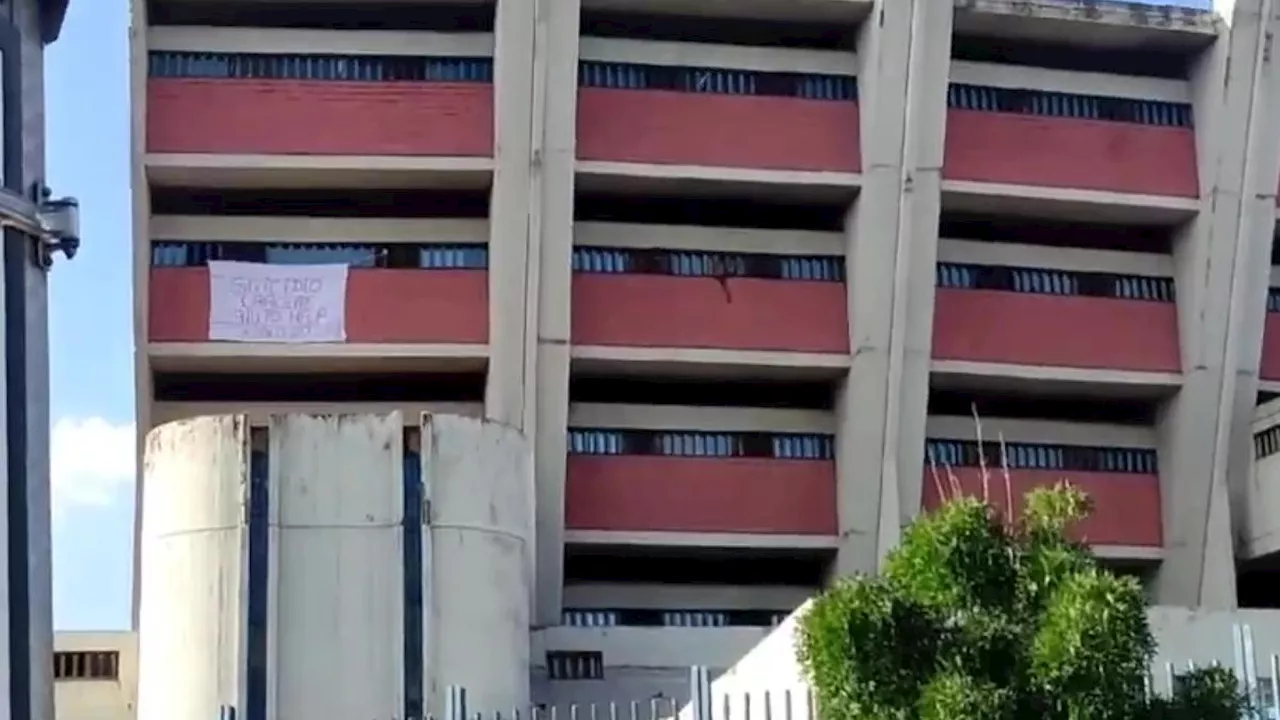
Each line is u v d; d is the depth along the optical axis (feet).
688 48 179.42
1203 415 184.24
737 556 184.85
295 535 135.44
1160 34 184.65
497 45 172.35
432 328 175.22
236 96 172.96
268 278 174.91
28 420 74.64
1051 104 185.47
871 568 175.94
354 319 174.91
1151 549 187.11
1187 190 185.88
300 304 174.60
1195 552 183.83
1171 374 186.29
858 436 177.58
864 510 176.96
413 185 177.58
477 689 136.15
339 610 134.31
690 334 178.19
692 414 181.37
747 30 183.73
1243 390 184.96
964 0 180.04
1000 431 187.01
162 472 139.64
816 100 180.55
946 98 177.78
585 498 177.47
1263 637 102.32
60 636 161.27
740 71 180.04
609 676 162.09
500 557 140.46
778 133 178.50
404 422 139.85
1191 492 184.65
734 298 179.63
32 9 78.02
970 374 181.68
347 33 175.22
